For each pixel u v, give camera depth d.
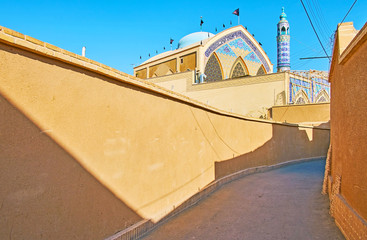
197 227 4.75
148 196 4.62
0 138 2.45
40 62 2.84
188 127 6.17
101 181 3.59
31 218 2.68
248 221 5.05
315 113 16.66
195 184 6.46
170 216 5.22
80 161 3.27
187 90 20.80
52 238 2.88
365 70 3.33
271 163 12.30
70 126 3.17
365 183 3.36
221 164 8.31
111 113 3.80
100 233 3.52
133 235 4.08
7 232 2.47
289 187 7.97
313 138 16.84
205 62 22.41
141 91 4.47
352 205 3.95
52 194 2.91
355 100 3.81
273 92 17.38
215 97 19.33
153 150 4.78
